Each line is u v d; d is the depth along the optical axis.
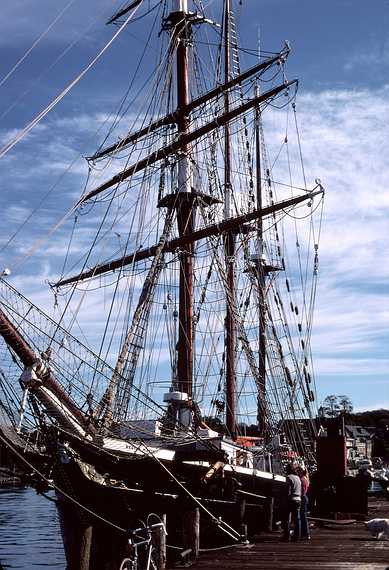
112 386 18.77
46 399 15.81
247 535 21.83
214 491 20.28
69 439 16.38
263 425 40.47
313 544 20.58
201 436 22.59
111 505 17.31
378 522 21.62
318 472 30.80
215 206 35.69
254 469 23.16
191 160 34.66
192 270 32.91
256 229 41.78
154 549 16.08
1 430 15.22
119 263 33.12
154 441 20.25
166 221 33.84
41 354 15.95
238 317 37.47
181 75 35.31
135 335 29.95
